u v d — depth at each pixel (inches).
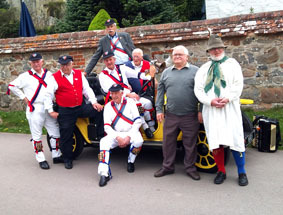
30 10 996.6
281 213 127.6
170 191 154.2
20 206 143.3
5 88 387.5
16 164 206.2
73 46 351.3
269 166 184.5
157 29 326.3
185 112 167.2
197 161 180.2
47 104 190.1
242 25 299.4
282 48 291.3
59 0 968.9
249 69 302.4
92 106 199.6
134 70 201.9
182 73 165.3
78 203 144.6
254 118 227.0
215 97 153.1
